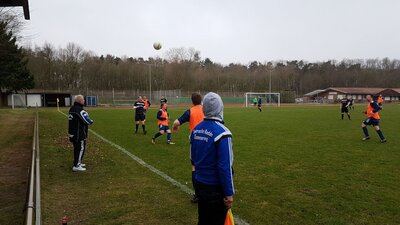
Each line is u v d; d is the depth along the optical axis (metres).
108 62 94.12
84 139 8.19
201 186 3.53
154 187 6.76
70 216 5.23
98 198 6.09
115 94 69.88
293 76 112.38
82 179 7.39
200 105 6.23
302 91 119.69
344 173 7.87
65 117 27.75
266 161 9.27
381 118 25.84
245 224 4.89
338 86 122.88
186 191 6.48
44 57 82.38
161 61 106.25
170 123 21.97
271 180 7.26
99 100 64.75
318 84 122.38
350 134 15.49
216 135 3.42
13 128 18.67
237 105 64.25
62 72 85.06
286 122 22.23
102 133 16.14
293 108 47.69
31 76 56.06
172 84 91.75
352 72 125.31
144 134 15.75
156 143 12.81
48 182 7.14
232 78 98.81
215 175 3.47
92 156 10.02
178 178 7.45
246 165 8.76
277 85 104.44
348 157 9.84
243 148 11.44
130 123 21.77
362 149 11.25
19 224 5.04
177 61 100.50
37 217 4.39
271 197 6.10
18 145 12.46
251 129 17.69
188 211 5.45
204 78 95.12
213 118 3.60
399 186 6.76
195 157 3.66
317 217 5.14
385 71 126.06
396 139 13.74
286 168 8.40
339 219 5.05
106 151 10.94
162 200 5.97
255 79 101.50
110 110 40.81
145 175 7.72
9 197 6.29
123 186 6.84
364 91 96.75
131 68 92.06
